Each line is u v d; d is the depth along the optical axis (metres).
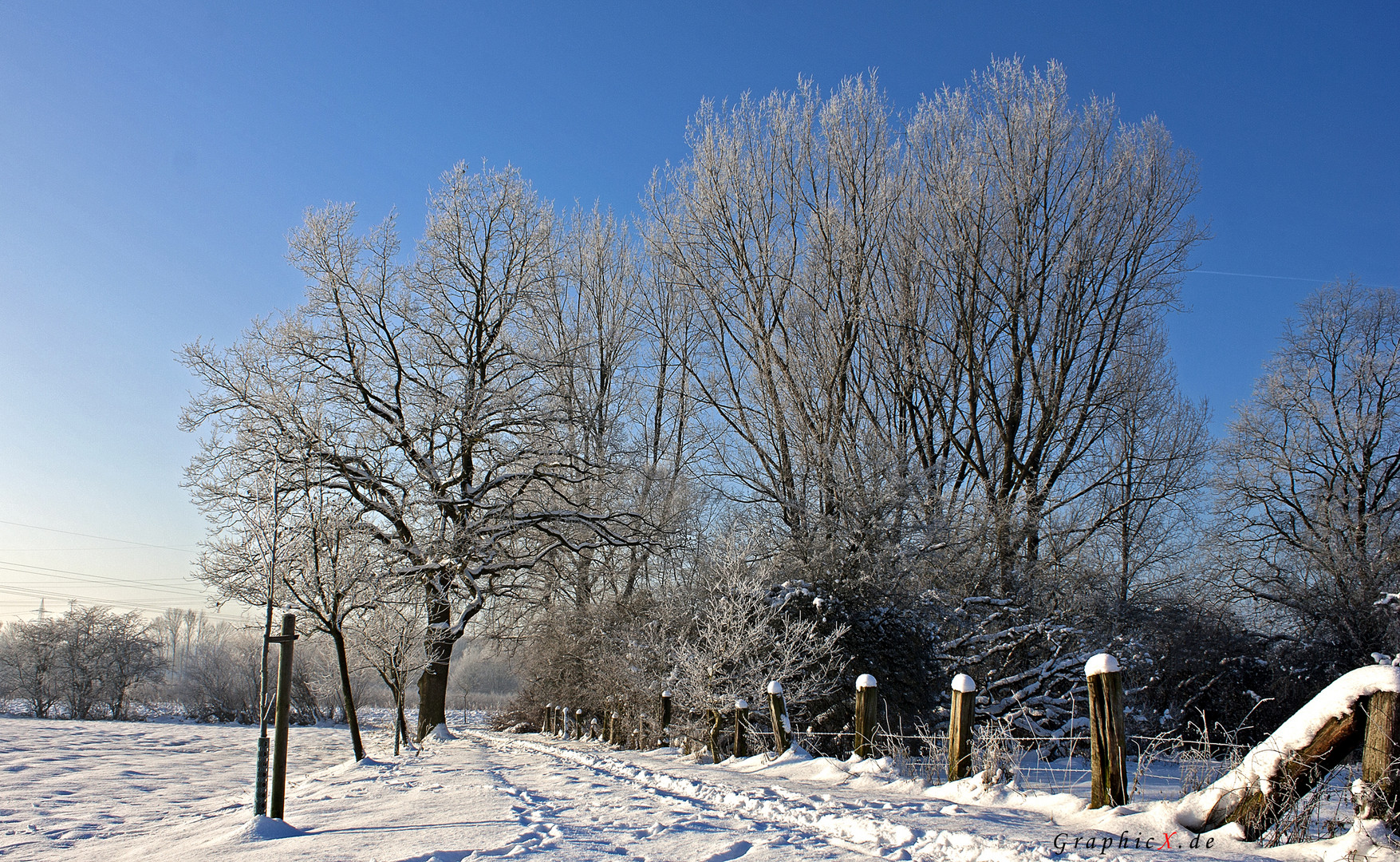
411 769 12.07
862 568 18.31
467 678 65.56
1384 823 4.32
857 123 25.66
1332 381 30.27
